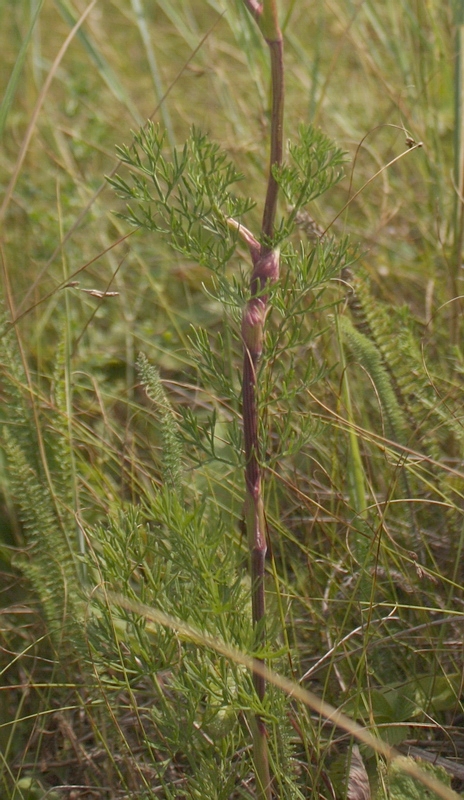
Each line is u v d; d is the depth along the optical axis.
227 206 1.75
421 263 2.62
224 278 1.74
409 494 2.04
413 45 2.73
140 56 4.05
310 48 3.53
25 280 2.64
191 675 1.78
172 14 3.49
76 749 1.94
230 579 1.78
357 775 1.88
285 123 2.74
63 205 2.82
